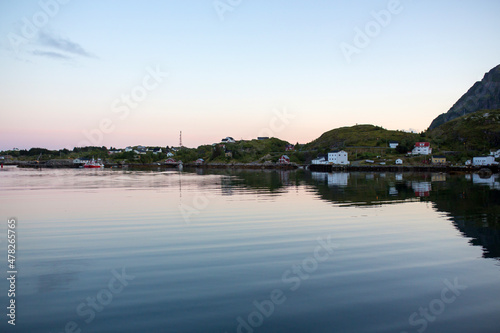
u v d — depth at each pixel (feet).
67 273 49.96
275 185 199.52
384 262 54.70
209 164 632.79
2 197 142.51
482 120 628.69
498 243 65.62
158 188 184.34
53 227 80.53
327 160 516.32
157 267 52.24
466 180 234.79
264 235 71.87
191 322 36.19
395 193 151.12
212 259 55.88
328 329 35.01
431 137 647.56
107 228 79.20
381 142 637.71
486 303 40.75
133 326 35.40
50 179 276.41
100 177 304.50
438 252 59.93
